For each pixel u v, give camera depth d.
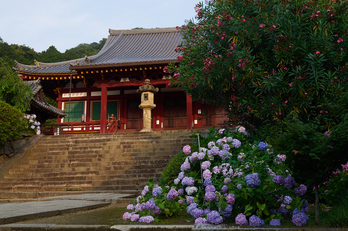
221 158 4.99
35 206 6.11
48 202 6.93
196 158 5.09
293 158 3.77
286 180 3.92
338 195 4.40
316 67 5.19
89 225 4.20
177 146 12.32
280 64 5.87
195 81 7.00
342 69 5.26
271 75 5.70
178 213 4.89
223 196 4.15
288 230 3.56
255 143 5.13
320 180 3.80
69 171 11.24
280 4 5.87
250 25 6.01
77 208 5.91
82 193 9.35
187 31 7.58
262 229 3.63
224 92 7.04
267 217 4.09
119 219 4.83
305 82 5.40
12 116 12.85
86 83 21.23
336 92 4.93
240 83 6.20
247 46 6.26
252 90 6.25
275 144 3.87
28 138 14.17
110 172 10.85
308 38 5.70
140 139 13.52
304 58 5.61
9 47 53.94
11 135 12.48
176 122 22.58
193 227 3.87
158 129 22.55
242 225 3.83
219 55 6.40
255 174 3.98
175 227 3.92
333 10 5.45
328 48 5.29
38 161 12.27
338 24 5.52
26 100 15.47
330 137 3.47
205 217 4.15
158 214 4.71
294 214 3.85
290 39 5.61
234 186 4.16
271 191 3.95
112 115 21.58
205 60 6.43
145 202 4.93
